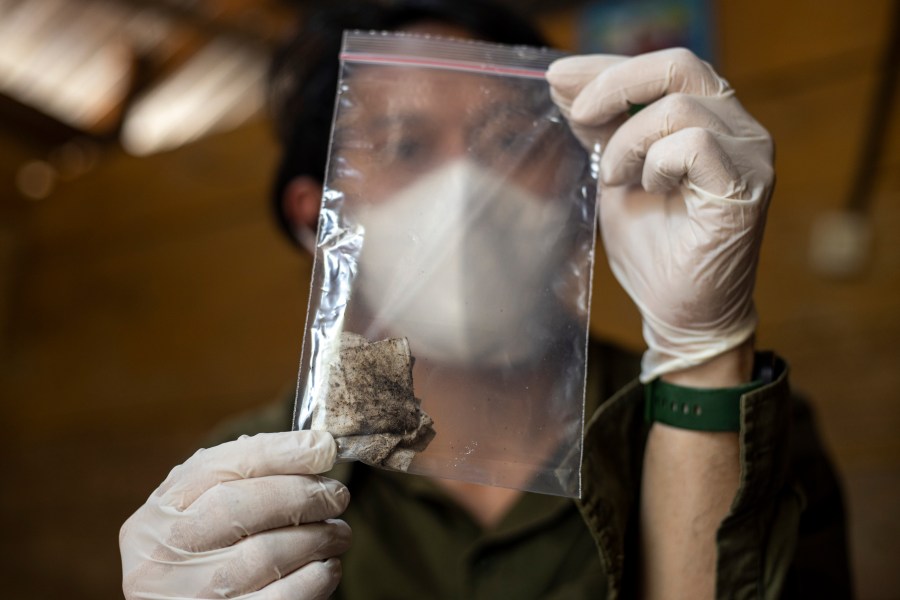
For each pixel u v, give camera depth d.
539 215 0.89
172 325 3.29
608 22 2.62
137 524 0.84
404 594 1.20
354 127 0.89
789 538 0.97
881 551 1.95
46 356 3.55
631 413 1.03
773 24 2.36
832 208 2.18
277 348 3.03
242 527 0.78
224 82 3.92
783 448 0.95
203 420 3.10
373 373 0.79
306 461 0.77
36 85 3.87
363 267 0.84
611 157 0.90
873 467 2.00
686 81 0.90
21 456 3.47
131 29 3.75
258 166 3.24
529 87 0.93
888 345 2.05
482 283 0.85
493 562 1.19
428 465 0.79
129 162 3.58
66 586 3.20
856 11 2.25
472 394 0.82
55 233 3.69
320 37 1.48
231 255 3.22
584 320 0.86
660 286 0.91
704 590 0.94
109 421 3.32
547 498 1.21
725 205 0.86
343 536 0.82
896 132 2.15
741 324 0.93
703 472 0.95
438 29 1.43
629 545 1.02
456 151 0.89
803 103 2.28
